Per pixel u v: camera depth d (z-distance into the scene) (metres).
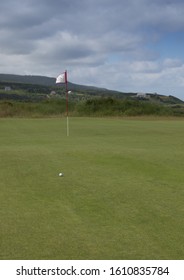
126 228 7.47
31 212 8.55
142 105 66.25
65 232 7.25
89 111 63.75
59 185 11.18
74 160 15.80
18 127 36.25
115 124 40.62
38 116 57.47
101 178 12.17
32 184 11.33
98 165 14.62
